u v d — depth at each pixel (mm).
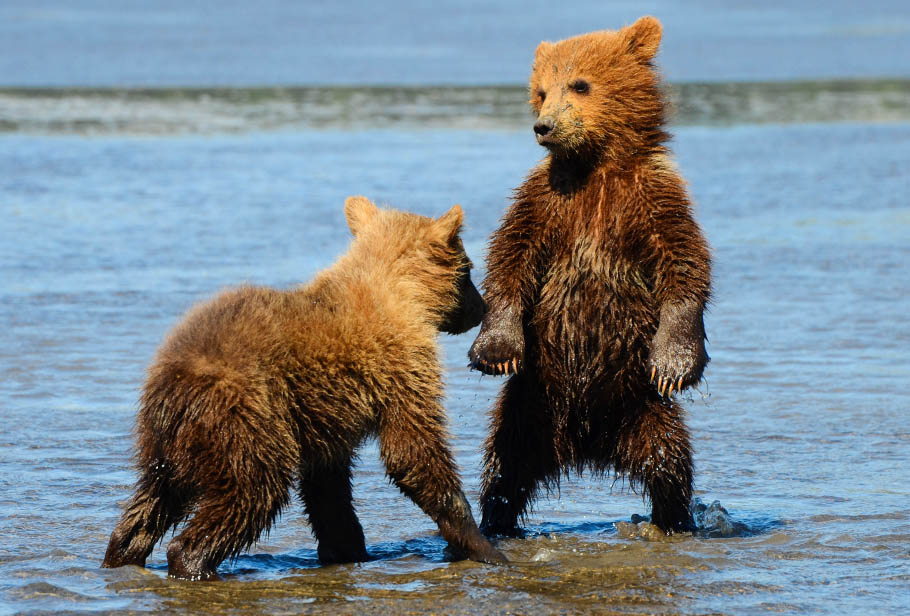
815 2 129125
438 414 10578
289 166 33625
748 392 16281
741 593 9648
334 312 10320
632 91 11766
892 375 16938
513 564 10570
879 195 30312
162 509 10297
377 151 36406
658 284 11383
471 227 25438
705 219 27812
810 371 17203
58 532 11195
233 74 59406
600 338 11633
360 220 11594
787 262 23938
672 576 10141
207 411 9664
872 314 20250
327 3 133750
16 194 29234
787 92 52156
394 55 72125
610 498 13156
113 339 18328
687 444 11680
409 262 11109
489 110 46156
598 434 11984
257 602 9469
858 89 53250
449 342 19625
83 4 123125
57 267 22578
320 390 10188
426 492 10570
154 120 42750
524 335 11898
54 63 63969
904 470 13250
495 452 12086
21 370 16781
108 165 33500
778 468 13414
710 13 113750
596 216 11641
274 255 23344
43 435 14195
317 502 10906
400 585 9992
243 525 9859
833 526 11516
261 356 9844
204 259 23094
